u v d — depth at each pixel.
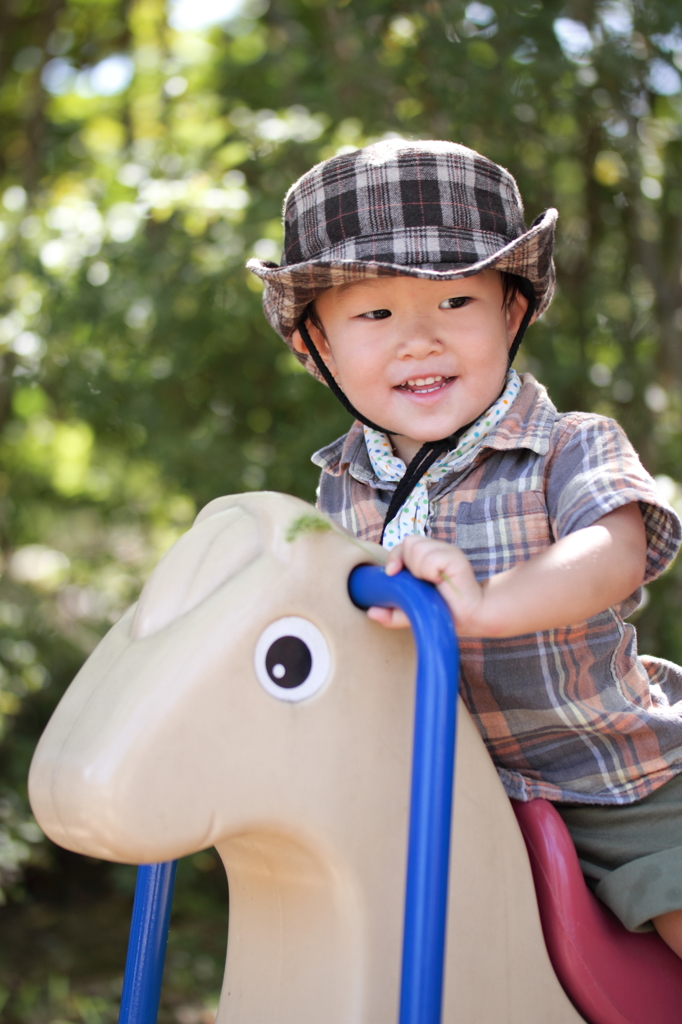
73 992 3.18
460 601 0.73
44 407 3.93
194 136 3.37
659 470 3.06
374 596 0.74
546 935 0.86
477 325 0.99
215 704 0.69
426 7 3.06
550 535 0.95
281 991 0.79
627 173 3.10
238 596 0.72
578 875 0.88
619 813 0.95
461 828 0.80
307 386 3.08
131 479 4.00
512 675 0.95
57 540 4.65
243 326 3.13
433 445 1.00
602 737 0.95
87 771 0.66
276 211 3.00
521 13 2.96
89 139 4.27
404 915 0.64
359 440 1.12
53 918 3.85
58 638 3.92
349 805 0.74
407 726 0.76
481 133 3.04
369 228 1.00
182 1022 2.95
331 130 3.14
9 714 3.54
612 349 3.26
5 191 4.03
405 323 0.98
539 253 1.00
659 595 2.92
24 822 3.30
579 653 0.94
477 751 0.82
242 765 0.70
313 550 0.74
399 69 3.17
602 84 3.03
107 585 4.24
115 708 0.69
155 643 0.72
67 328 3.21
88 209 3.27
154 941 0.94
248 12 4.14
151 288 3.01
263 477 3.11
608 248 3.29
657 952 0.92
